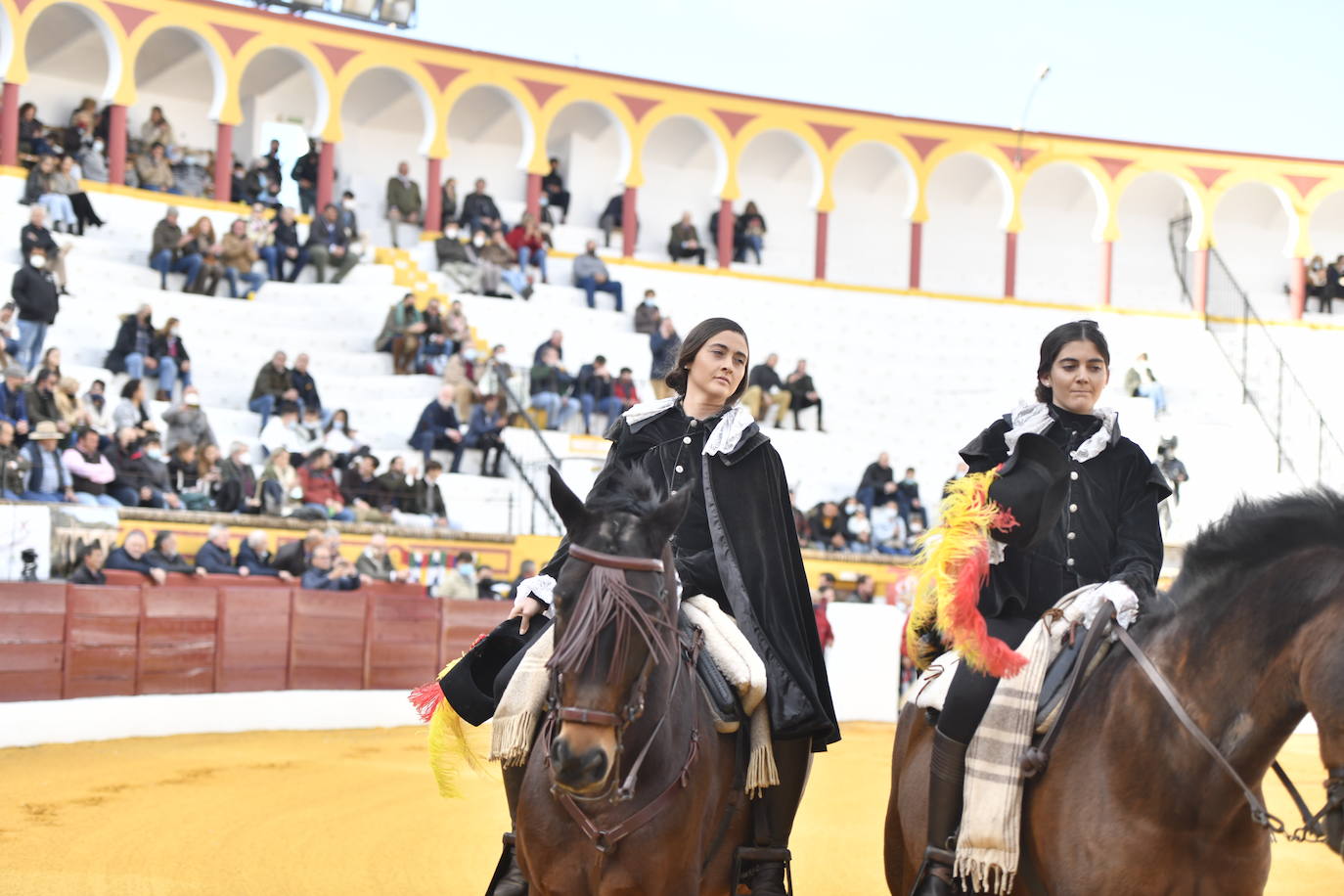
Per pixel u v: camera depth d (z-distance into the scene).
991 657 3.75
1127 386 26.11
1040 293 32.12
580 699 3.31
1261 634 3.32
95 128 23.52
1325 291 30.55
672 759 3.74
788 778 4.35
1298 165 30.42
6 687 11.84
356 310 21.94
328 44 24.89
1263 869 3.54
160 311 20.11
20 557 12.83
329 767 10.97
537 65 26.81
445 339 20.97
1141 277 32.16
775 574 4.35
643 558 3.46
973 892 3.93
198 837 7.64
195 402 16.34
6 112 21.75
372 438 19.78
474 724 4.42
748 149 30.64
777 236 31.08
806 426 26.06
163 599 13.14
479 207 24.94
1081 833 3.61
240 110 24.30
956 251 32.12
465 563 16.22
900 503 21.61
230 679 13.73
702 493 4.36
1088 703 3.74
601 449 20.53
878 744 14.33
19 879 6.38
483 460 19.30
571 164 29.16
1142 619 3.76
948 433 26.83
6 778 9.52
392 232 24.75
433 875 6.94
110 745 11.68
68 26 24.03
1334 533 3.30
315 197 25.56
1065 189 32.22
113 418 15.83
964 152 29.75
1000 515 3.93
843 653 17.39
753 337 27.03
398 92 27.22
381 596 15.02
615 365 23.52
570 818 3.73
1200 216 30.22
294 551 14.78
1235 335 29.30
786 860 4.32
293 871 6.90
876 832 8.57
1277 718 3.30
